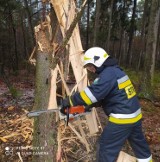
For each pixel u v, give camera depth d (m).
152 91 9.59
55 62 3.29
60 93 4.01
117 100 3.27
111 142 3.34
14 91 9.27
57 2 3.57
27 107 7.45
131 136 3.58
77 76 3.93
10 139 4.73
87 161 3.93
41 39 3.42
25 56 23.20
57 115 3.45
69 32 3.13
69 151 4.23
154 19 9.40
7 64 20.86
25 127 4.85
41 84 3.39
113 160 3.35
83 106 3.29
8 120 5.82
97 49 3.35
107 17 25.58
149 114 7.65
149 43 9.55
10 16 19.31
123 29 27.89
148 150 3.66
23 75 18.03
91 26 29.98
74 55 3.96
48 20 3.49
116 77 3.22
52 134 3.46
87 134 4.11
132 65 29.12
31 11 19.66
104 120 5.62
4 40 19.89
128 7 26.55
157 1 9.41
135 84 12.69
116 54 37.28
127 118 3.28
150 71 9.54
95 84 3.13
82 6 2.99
